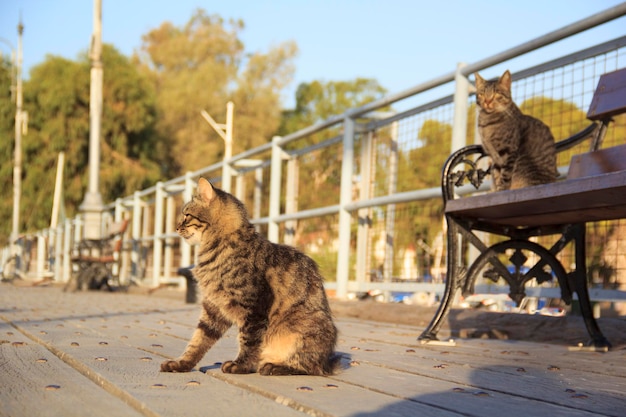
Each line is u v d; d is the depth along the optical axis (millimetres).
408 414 2346
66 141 34312
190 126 40000
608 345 4371
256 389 2795
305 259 3453
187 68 44562
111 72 35406
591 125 4949
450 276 4648
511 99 5855
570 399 2695
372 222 8164
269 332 3295
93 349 3994
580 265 4480
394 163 7602
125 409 2373
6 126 34688
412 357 3963
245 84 40938
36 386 2773
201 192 3531
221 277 3299
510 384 3047
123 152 35562
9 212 33812
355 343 4719
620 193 3467
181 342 4488
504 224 4688
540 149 5676
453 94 6484
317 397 2611
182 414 2268
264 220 10234
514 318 5359
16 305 8625
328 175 9711
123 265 17172
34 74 36000
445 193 4621
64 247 21594
